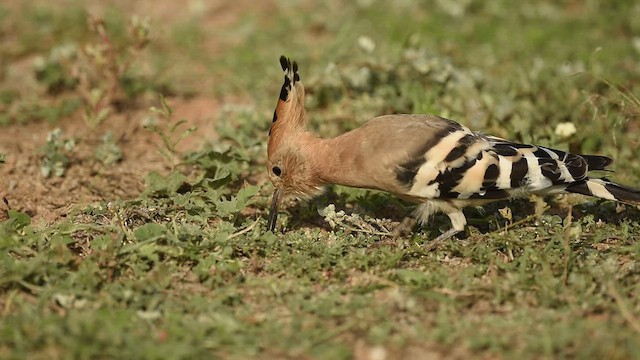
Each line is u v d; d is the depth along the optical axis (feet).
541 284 29.81
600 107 43.50
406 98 45.52
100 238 32.68
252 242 33.06
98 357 25.58
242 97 51.44
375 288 30.37
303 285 30.66
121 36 56.90
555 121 44.16
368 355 26.45
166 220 35.83
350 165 33.58
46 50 56.54
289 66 35.04
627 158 41.96
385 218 37.42
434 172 32.63
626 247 33.04
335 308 28.68
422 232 35.65
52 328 26.40
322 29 59.98
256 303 29.55
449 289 29.91
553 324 27.68
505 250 33.24
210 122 48.06
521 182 32.89
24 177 41.19
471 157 32.76
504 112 43.75
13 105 49.70
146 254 31.48
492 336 26.78
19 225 34.45
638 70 50.60
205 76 53.98
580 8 62.28
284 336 26.84
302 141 34.96
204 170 40.06
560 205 37.88
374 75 47.29
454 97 46.16
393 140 32.89
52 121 47.78
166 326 27.32
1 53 55.72
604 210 36.83
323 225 36.88
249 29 59.67
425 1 62.44
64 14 60.13
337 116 44.75
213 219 36.22
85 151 44.06
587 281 30.12
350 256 32.12
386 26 58.29
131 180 41.11
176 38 58.03
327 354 26.07
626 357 25.81
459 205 33.76
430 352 26.53
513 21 59.72
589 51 53.93
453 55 52.60
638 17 58.03
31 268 30.04
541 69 49.37
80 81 49.37
